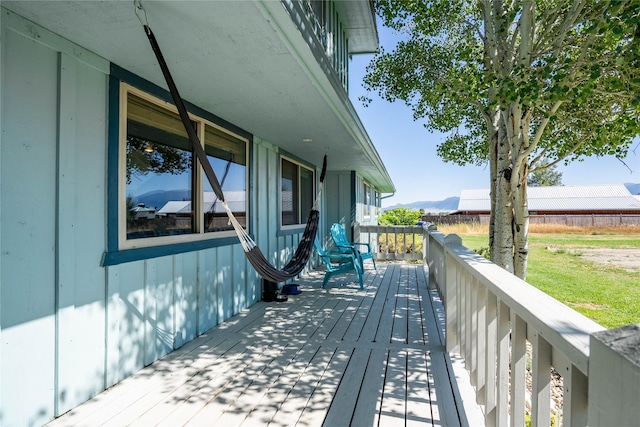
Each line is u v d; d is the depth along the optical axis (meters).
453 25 5.39
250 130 4.28
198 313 3.27
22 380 1.79
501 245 3.99
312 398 2.14
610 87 2.79
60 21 1.83
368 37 7.27
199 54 2.20
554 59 2.96
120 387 2.28
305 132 4.37
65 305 2.01
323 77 2.72
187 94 2.96
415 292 4.98
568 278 6.02
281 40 2.03
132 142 2.55
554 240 13.12
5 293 1.72
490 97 3.44
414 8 5.40
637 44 2.26
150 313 2.66
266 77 2.58
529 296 1.26
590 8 2.93
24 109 1.82
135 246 2.53
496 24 3.89
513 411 1.29
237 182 4.14
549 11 3.43
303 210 6.70
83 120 2.14
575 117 3.80
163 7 1.68
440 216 21.55
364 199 11.05
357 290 5.12
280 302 4.45
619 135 3.49
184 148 3.15
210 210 3.54
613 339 0.68
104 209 2.28
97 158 2.24
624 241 12.45
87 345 2.14
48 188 1.93
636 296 4.78
